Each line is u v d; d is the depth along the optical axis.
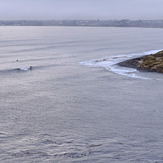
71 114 50.50
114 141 39.12
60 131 42.88
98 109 53.16
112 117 48.84
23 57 129.75
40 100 58.88
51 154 35.22
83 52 151.88
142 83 72.69
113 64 103.50
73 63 108.81
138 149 36.66
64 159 34.00
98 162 33.38
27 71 91.19
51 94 63.53
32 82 75.31
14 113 50.84
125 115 49.75
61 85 71.88
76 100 58.94
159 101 57.75
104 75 83.50
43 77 81.81
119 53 146.50
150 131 42.69
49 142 38.81
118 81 75.38
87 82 74.94
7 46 193.12
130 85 70.88
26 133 42.00
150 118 48.19
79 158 34.28
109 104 56.09
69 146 37.47
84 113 51.00
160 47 184.88
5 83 73.94
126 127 44.28
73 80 77.62
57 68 97.00
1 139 39.59
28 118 48.38
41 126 44.88
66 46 193.88
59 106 55.00
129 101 57.88
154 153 35.62
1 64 106.19
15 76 83.25
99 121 47.06
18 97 60.97
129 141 39.16
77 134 41.69
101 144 38.12
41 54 143.12
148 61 97.44
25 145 37.75
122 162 33.38
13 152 35.69
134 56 131.00
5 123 45.97
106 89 67.50
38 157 34.44
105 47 184.00
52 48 178.25
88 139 39.91
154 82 73.56
